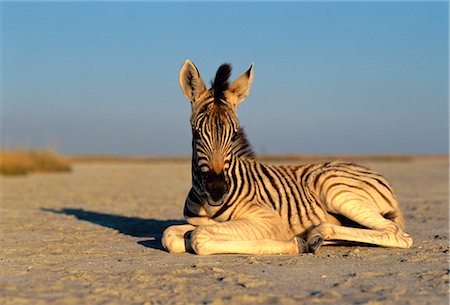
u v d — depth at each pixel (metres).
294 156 120.69
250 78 10.09
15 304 6.89
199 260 9.47
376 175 11.34
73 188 32.09
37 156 53.16
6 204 22.17
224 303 6.82
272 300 6.93
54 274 8.66
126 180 40.78
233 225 9.95
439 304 6.75
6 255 10.52
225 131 9.63
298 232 10.75
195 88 10.03
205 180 9.59
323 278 8.15
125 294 7.31
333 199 10.82
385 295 7.14
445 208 20.86
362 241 10.38
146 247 11.27
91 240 12.47
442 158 136.25
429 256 9.82
